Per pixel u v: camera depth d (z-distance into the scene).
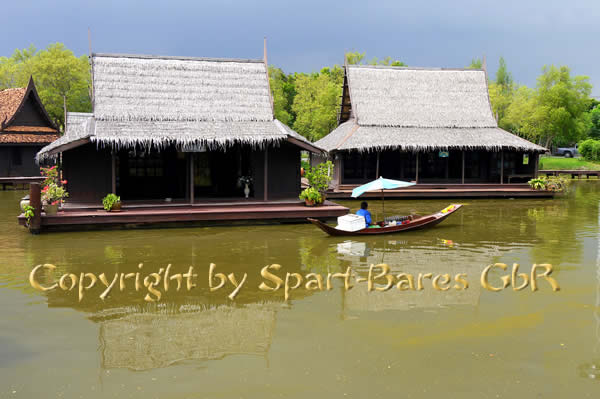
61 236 15.40
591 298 9.55
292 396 6.04
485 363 6.89
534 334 7.86
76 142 16.50
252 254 13.09
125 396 6.05
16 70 60.84
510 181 29.64
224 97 20.19
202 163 20.34
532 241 14.88
